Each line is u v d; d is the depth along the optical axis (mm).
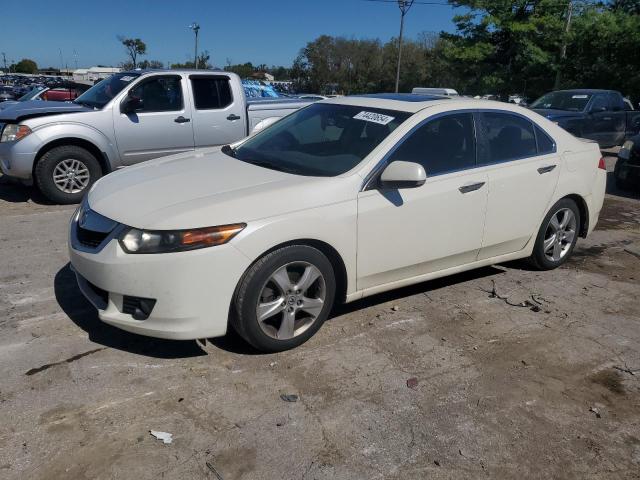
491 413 3119
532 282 5020
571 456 2816
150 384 3201
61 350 3512
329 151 4102
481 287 4852
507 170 4512
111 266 3186
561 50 28219
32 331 3736
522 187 4617
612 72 25031
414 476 2621
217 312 3238
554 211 5012
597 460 2801
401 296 4578
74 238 3547
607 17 24922
